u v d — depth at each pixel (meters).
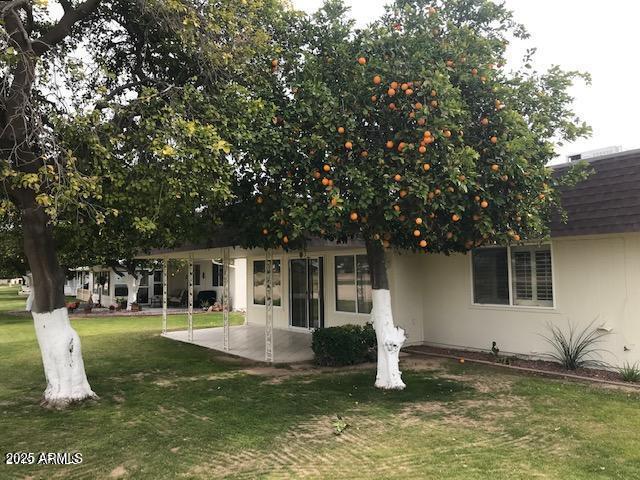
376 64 6.73
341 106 6.91
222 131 6.60
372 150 6.99
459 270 11.86
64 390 7.66
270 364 10.90
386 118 6.90
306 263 15.66
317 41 7.57
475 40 7.21
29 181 5.19
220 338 15.04
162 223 7.38
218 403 7.66
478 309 11.41
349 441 5.88
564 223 9.13
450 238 7.57
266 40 7.32
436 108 6.42
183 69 7.86
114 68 8.49
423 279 12.73
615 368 9.08
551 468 4.92
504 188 7.11
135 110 6.71
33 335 16.53
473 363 10.37
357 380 9.05
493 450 5.45
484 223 6.90
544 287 10.25
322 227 6.93
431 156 6.39
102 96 6.47
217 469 5.13
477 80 6.97
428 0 7.77
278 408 7.33
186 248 12.49
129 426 6.55
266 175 7.32
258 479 4.85
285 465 5.20
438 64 6.66
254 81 7.43
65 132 5.89
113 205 6.58
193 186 6.31
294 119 7.17
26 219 7.18
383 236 7.54
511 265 10.81
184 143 6.11
